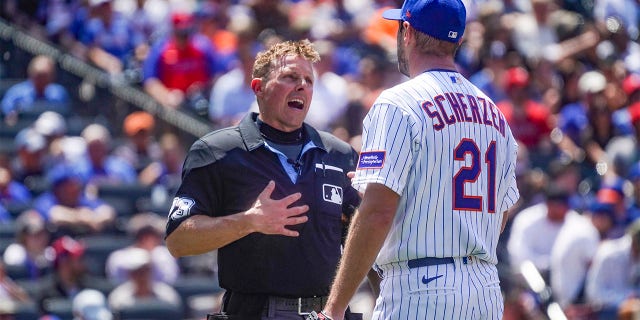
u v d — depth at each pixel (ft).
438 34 57.98
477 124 57.77
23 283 119.75
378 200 55.62
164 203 138.10
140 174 146.10
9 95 156.35
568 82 160.04
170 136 143.54
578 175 146.41
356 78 151.43
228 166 64.54
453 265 56.65
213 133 65.82
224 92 144.36
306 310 64.95
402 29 59.52
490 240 58.29
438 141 56.54
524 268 119.34
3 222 131.13
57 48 164.45
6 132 151.74
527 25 163.73
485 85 151.74
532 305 116.78
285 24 162.50
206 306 121.19
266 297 64.54
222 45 158.40
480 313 56.90
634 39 175.22
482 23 158.92
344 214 67.41
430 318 56.08
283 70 65.41
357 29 161.68
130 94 154.81
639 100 154.20
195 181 64.44
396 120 56.29
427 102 56.85
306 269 64.69
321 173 66.13
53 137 141.08
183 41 154.30
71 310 116.67
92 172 139.85
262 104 66.08
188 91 153.58
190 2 173.27
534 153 146.41
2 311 112.16
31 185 138.41
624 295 122.83
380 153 55.98
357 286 55.77
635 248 124.26
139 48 166.50
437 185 56.59
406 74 59.98
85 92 159.43
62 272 120.06
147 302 118.83
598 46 164.86
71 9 175.01
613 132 151.12
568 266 124.77
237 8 168.45
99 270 127.13
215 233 62.03
